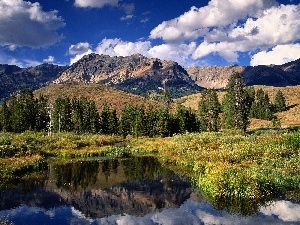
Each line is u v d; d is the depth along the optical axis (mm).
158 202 26297
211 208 23344
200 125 115375
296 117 130375
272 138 44969
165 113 97312
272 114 141250
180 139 60656
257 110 148125
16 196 27984
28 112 107125
